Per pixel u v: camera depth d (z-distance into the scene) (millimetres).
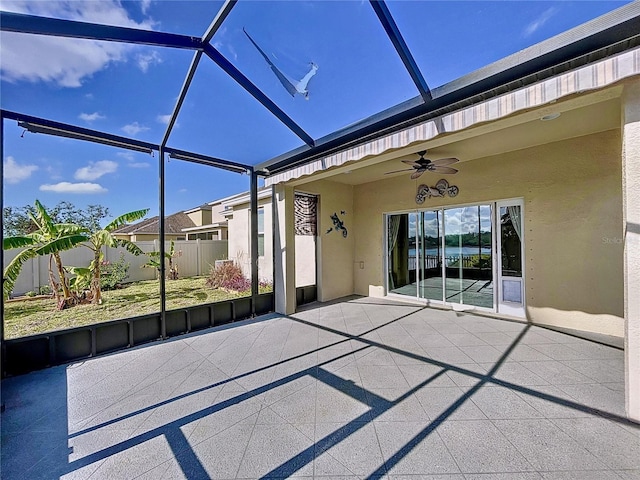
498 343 4434
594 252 4797
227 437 2426
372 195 8125
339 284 8148
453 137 3914
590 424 2480
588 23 2496
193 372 3668
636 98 2402
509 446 2242
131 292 9508
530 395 2957
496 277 6035
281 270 6457
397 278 7828
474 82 3113
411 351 4199
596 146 4742
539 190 5332
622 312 4555
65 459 2209
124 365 3910
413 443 2301
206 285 10758
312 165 5219
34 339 3803
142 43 3043
